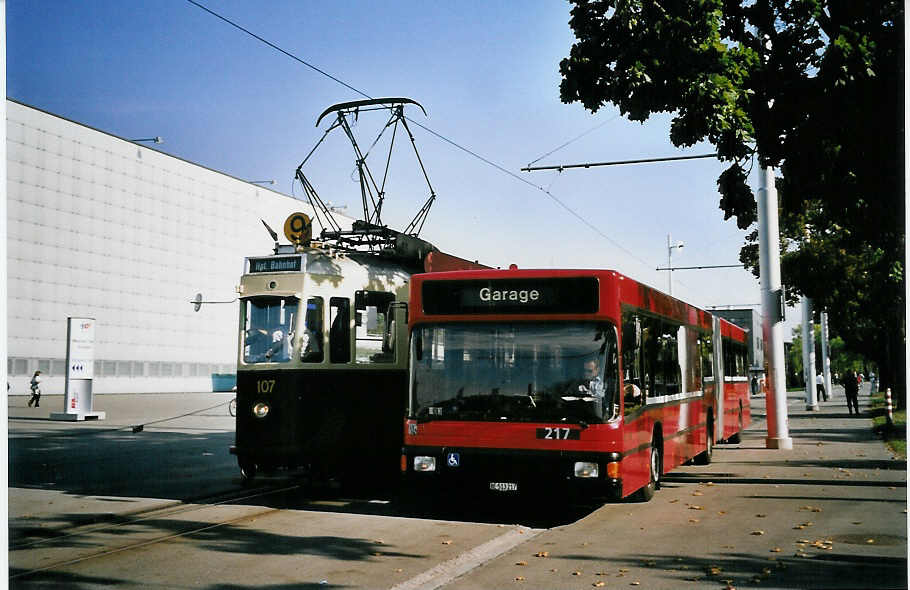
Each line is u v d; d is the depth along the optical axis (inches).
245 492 502.6
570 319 402.0
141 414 1385.3
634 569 296.7
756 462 655.1
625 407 400.5
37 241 2071.9
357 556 323.3
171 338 2471.7
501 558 316.2
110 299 2269.9
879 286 1066.1
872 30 388.8
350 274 523.2
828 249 1111.6
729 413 749.9
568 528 379.2
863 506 437.7
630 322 419.5
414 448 412.5
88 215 2207.2
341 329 511.5
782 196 449.7
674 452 518.0
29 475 572.1
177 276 2487.7
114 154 2281.0
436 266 537.0
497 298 412.2
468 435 403.5
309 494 501.7
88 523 395.2
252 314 501.4
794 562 305.6
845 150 410.9
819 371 3405.5
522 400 399.2
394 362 543.5
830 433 956.0
